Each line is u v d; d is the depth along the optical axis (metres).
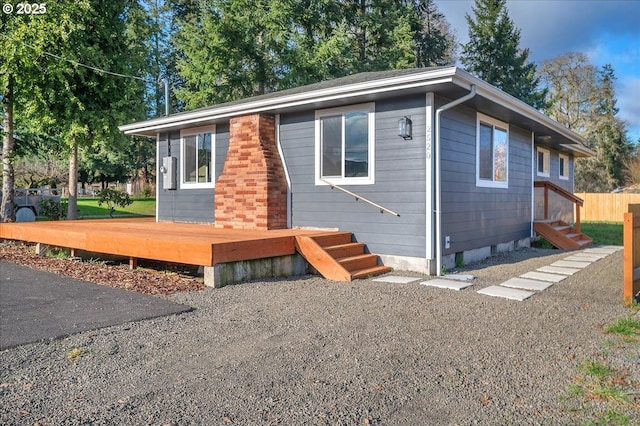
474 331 4.19
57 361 3.36
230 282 6.36
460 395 2.86
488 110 8.77
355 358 3.48
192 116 9.84
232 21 21.89
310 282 6.60
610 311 4.96
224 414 2.59
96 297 5.39
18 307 4.89
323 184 8.49
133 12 22.84
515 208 10.91
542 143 13.62
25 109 14.12
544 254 10.10
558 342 3.88
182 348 3.67
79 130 14.27
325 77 22.80
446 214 7.65
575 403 2.75
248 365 3.32
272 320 4.52
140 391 2.87
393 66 25.39
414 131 7.34
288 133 8.99
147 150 32.50
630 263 5.23
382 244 7.75
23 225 10.40
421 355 3.55
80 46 14.09
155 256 6.87
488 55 32.06
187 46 22.70
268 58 23.17
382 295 5.68
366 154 7.93
